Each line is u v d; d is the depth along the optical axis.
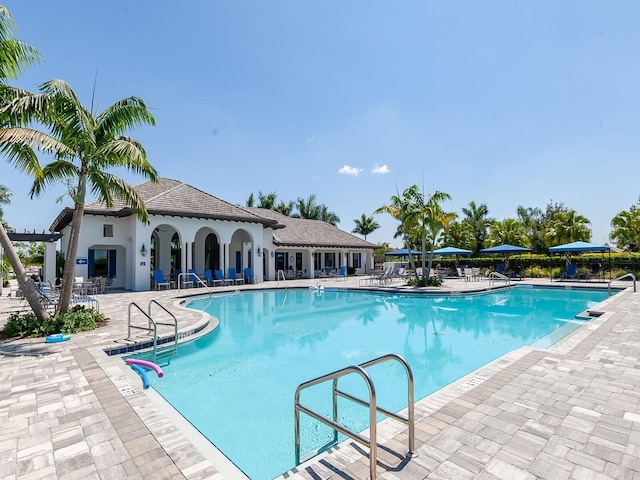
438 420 3.93
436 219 20.45
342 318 12.74
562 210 43.00
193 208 21.30
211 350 8.55
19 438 3.66
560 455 3.21
